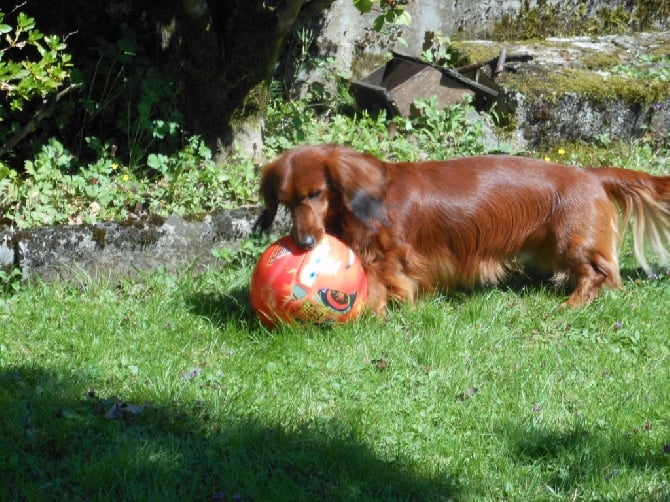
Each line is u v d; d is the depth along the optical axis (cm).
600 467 302
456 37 500
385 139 443
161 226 371
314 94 468
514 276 380
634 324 352
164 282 366
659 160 454
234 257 377
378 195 352
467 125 448
